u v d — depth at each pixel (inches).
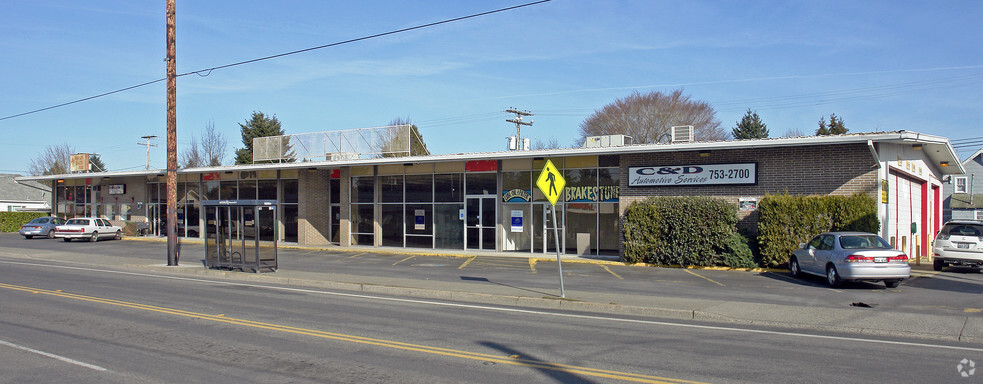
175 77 881.5
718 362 332.5
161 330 418.6
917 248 902.4
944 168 1278.3
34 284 683.4
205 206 847.1
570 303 544.1
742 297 581.3
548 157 1044.5
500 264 924.6
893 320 454.9
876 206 780.0
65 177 1745.8
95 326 432.8
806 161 828.0
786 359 340.8
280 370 313.1
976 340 398.3
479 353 351.9
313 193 1349.7
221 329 422.9
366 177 1259.8
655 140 2111.2
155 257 1069.8
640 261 902.4
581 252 1015.6
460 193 1139.9
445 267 880.9
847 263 621.3
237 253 808.3
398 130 1210.0
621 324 455.2
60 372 309.7
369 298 593.3
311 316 479.8
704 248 847.7
